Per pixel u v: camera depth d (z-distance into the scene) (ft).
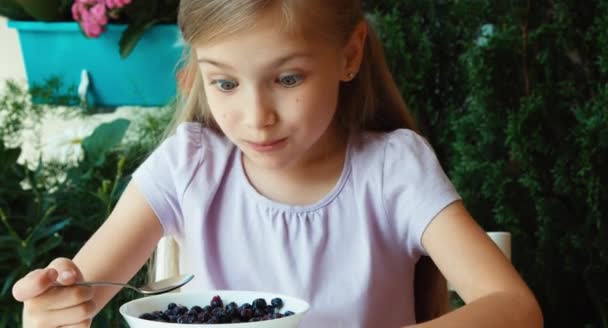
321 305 4.67
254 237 4.81
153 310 3.93
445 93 8.91
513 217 8.27
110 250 4.78
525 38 8.31
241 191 4.87
